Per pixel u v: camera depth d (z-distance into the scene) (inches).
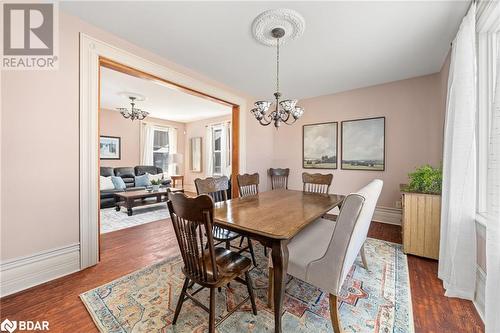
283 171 175.9
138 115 183.5
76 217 78.7
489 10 57.6
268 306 59.9
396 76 127.2
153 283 71.6
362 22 76.7
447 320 55.3
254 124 171.9
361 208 45.8
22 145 67.0
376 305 61.1
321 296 65.4
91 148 81.8
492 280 42.6
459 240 64.1
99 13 74.5
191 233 47.9
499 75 44.2
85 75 79.2
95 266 82.9
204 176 278.7
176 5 70.0
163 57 104.4
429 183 92.1
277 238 48.1
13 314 56.9
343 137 155.3
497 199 42.9
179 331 51.6
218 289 68.0
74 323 54.0
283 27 80.0
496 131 43.8
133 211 172.4
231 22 78.4
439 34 83.6
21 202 67.1
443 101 108.3
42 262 71.2
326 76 126.8
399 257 90.8
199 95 129.7
